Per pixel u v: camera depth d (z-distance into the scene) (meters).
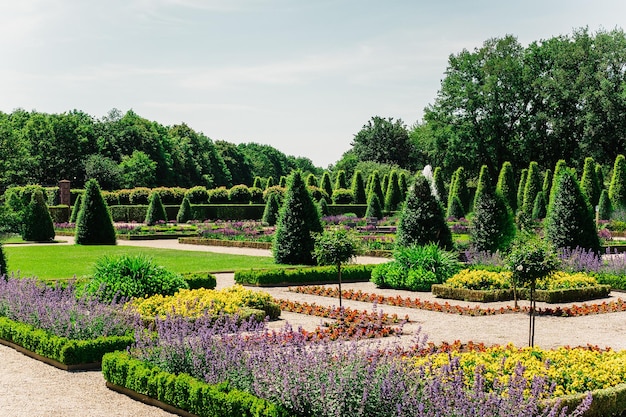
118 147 75.88
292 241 21.39
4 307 11.23
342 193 54.44
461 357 7.93
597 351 8.67
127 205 50.09
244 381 6.82
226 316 10.67
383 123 90.00
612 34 53.75
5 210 37.09
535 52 57.47
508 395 5.70
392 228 37.50
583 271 17.41
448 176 59.62
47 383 8.29
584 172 42.53
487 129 55.12
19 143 54.56
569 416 5.84
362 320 12.02
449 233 19.23
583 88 52.84
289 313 13.23
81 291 12.21
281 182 65.75
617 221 36.94
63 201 46.97
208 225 38.72
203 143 96.19
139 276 12.55
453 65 57.53
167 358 7.69
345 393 5.79
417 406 5.59
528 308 13.31
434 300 14.98
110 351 9.21
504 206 21.11
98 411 7.18
